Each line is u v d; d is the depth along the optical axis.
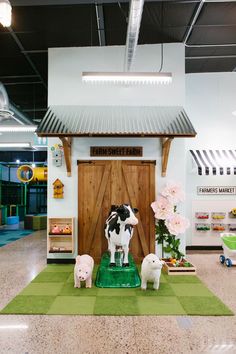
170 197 5.10
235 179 7.15
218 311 3.32
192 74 7.25
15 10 4.69
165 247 5.24
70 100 5.79
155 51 5.80
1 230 11.31
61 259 5.57
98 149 5.64
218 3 4.53
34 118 11.20
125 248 4.36
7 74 7.34
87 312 3.29
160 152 5.67
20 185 14.85
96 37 5.56
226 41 5.73
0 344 2.66
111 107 5.61
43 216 11.66
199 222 7.07
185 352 2.52
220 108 7.22
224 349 2.57
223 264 5.55
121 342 2.68
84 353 2.51
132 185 5.63
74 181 5.63
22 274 4.88
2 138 11.51
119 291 3.97
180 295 3.83
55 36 5.54
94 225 5.55
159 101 5.78
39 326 2.99
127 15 4.86
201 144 7.19
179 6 4.61
